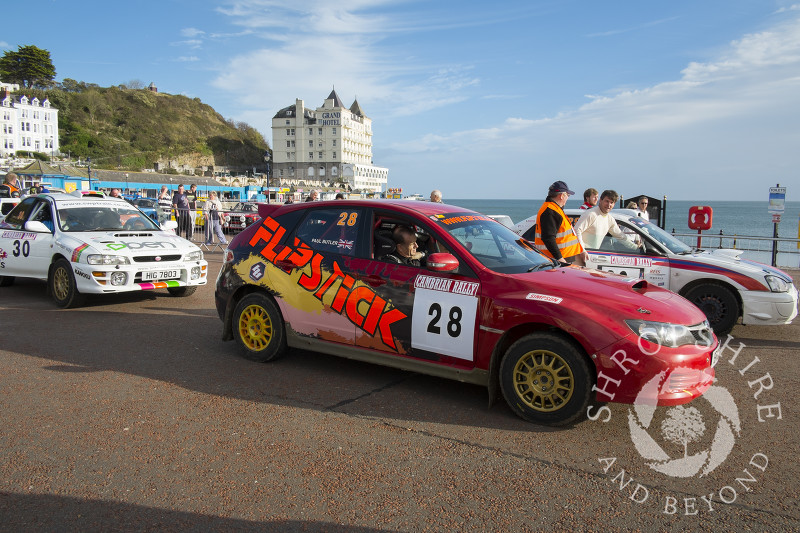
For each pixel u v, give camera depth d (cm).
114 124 11881
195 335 638
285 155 14188
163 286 788
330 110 13825
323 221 513
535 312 389
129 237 803
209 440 367
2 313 737
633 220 759
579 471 331
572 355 378
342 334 481
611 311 377
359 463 338
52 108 9900
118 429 381
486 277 420
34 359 534
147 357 548
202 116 14288
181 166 12019
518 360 399
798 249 1477
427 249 475
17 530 268
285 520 278
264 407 425
